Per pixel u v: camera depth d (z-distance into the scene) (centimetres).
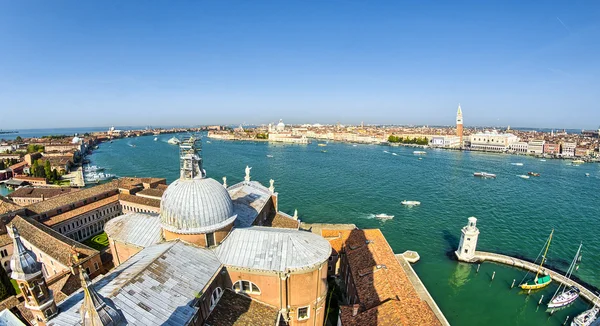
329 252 3697
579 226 9356
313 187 13538
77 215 8019
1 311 3903
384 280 4544
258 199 5981
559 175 17025
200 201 3522
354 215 10212
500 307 5672
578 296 5844
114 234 4275
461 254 7206
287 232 3859
